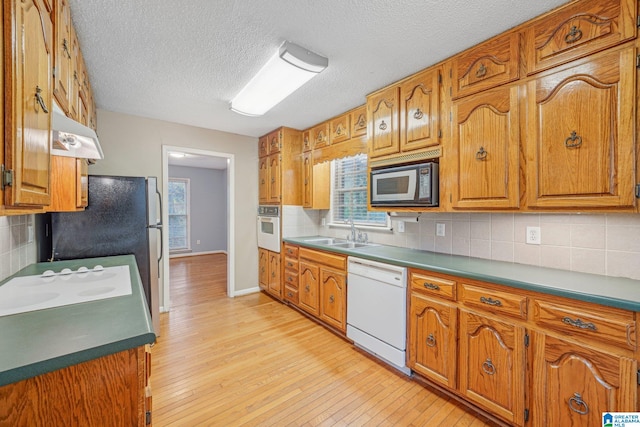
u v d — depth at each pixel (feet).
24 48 2.43
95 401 2.56
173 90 7.84
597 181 4.27
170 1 4.45
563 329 4.23
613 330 3.79
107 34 5.30
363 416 5.39
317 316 9.61
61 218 7.22
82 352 2.40
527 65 5.01
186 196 23.26
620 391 3.73
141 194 8.32
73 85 4.96
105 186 7.80
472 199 5.81
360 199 10.83
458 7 4.62
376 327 7.27
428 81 6.59
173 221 22.82
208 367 7.02
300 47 5.73
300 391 6.11
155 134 10.58
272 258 12.29
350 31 5.27
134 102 8.80
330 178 12.09
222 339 8.54
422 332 6.23
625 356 3.71
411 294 6.48
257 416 5.37
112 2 4.45
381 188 7.62
